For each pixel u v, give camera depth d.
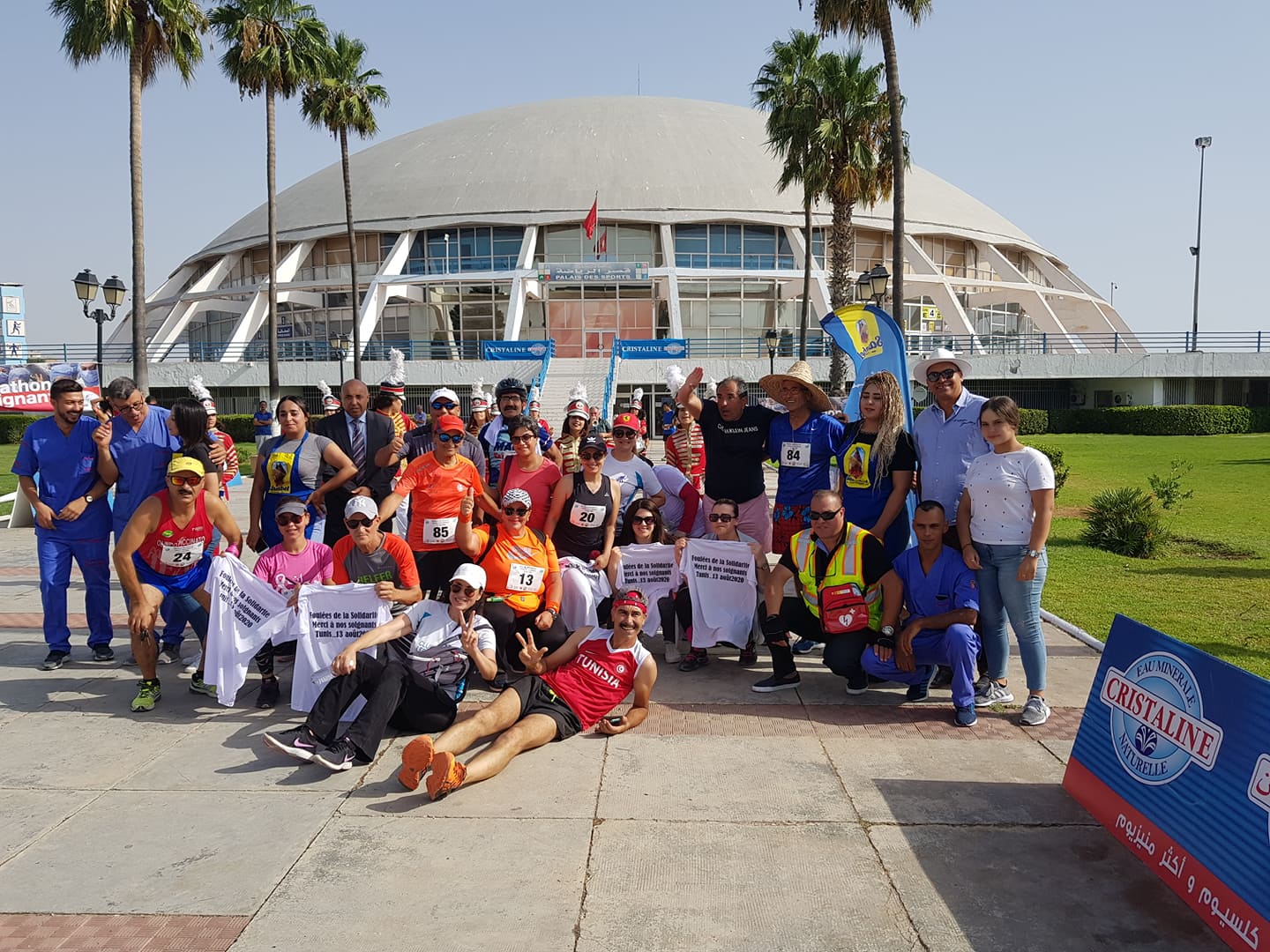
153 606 5.39
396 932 3.06
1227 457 24.55
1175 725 3.50
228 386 40.94
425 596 6.07
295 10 27.55
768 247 44.59
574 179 45.75
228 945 2.98
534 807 4.04
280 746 4.39
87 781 4.32
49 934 3.04
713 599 6.19
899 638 5.38
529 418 6.30
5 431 36.31
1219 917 3.06
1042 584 5.05
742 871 3.48
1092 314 52.22
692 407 7.09
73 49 19.97
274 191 29.36
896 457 5.95
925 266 42.84
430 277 41.12
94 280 18.33
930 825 3.87
